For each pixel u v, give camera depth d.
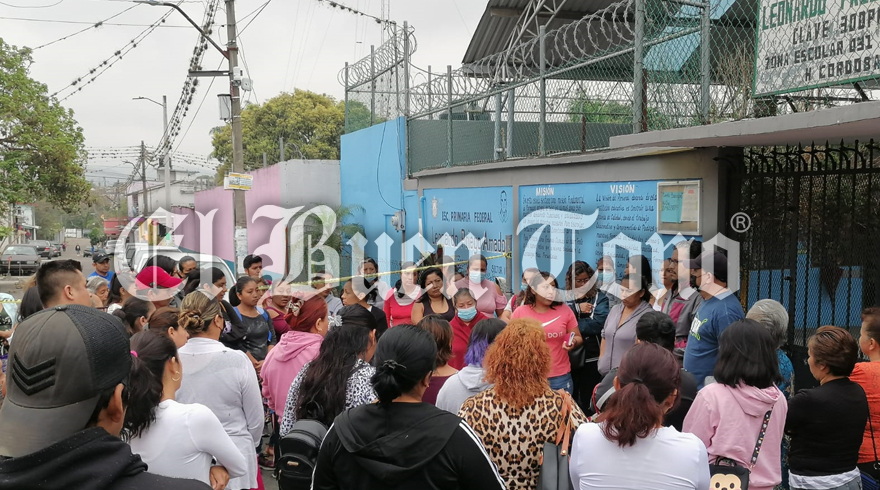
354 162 17.53
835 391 3.54
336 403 3.69
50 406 1.55
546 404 3.16
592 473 2.71
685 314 5.58
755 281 6.20
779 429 3.30
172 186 43.69
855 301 5.56
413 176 13.95
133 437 2.88
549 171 9.14
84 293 4.32
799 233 5.87
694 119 6.84
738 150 6.20
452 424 2.54
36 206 77.06
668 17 7.48
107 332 1.66
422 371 2.60
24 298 4.80
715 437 3.27
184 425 2.96
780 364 4.44
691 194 6.50
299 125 41.78
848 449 3.54
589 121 10.48
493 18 12.34
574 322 5.95
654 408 2.64
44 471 1.49
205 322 3.99
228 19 14.41
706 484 2.67
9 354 1.61
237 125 14.65
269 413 6.40
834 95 6.50
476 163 11.02
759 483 3.27
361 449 2.51
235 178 14.50
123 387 1.73
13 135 24.75
